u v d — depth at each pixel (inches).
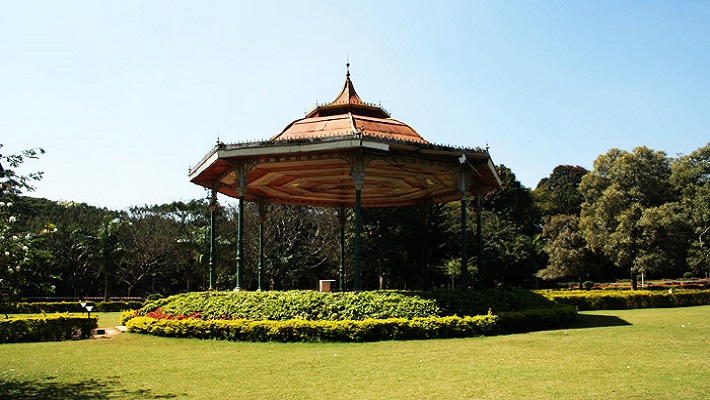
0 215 365.1
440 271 1855.3
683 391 343.0
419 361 467.8
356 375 412.8
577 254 2066.9
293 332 619.2
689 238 1715.1
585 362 450.9
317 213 1982.0
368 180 984.3
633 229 1684.3
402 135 856.3
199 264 1812.3
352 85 983.6
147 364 485.1
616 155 1923.0
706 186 1895.9
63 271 1950.1
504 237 2219.5
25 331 687.7
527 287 2295.8
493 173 922.1
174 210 2322.8
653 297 1231.5
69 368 471.8
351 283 1886.1
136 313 834.2
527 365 440.1
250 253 1792.6
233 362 484.4
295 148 756.0
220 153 799.1
